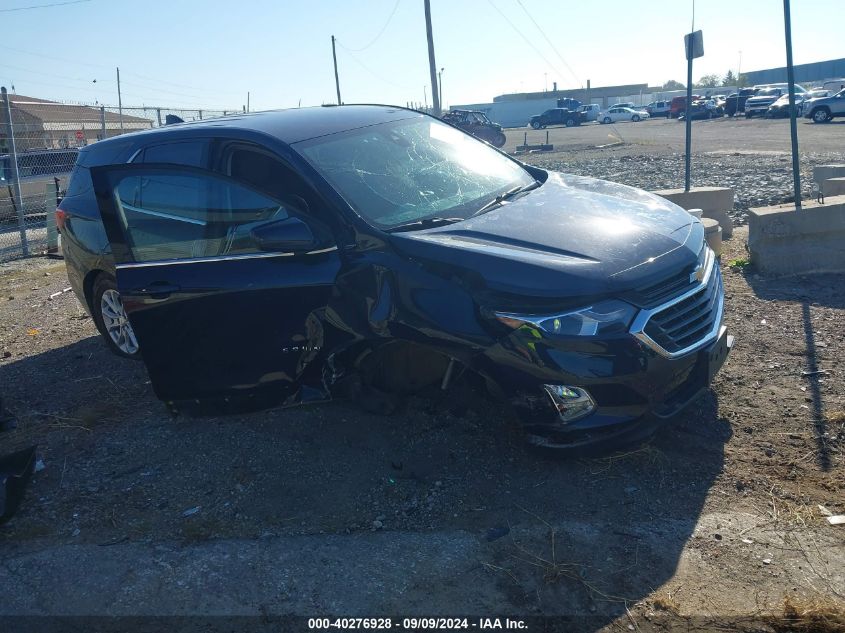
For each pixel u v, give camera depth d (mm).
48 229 12398
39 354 6609
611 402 3602
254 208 4223
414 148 4980
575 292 3533
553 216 4215
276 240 3947
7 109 12383
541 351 3566
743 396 4688
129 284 4391
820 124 32844
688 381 3951
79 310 8078
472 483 3965
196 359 4375
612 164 22094
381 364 4297
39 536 3809
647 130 41719
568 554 3385
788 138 26188
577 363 3543
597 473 3967
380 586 3275
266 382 4309
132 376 5816
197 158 4836
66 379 5906
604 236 3934
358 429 4559
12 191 14195
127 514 3947
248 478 4184
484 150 5496
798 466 3920
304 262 4090
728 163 18688
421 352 4238
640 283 3650
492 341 3639
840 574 3162
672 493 3771
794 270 7074
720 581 3166
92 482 4285
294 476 4168
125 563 3549
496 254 3701
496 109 72312
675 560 3305
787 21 6910
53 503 4094
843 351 5207
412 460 4207
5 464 4289
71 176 6117
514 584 3229
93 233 5668
